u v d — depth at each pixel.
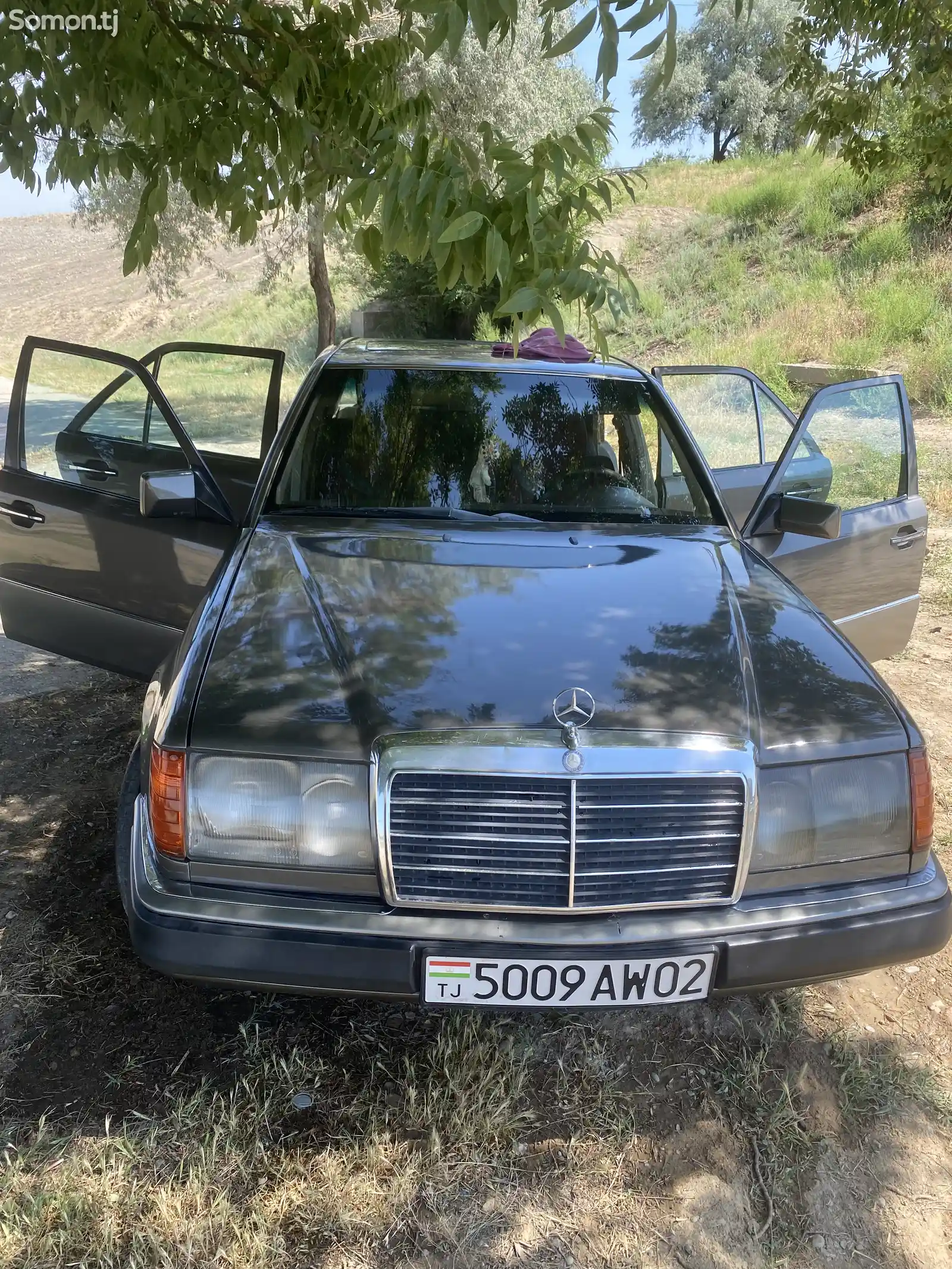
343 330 19.48
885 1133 2.30
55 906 2.91
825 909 2.11
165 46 2.70
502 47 12.59
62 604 3.78
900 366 12.38
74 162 2.89
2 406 13.49
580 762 1.97
